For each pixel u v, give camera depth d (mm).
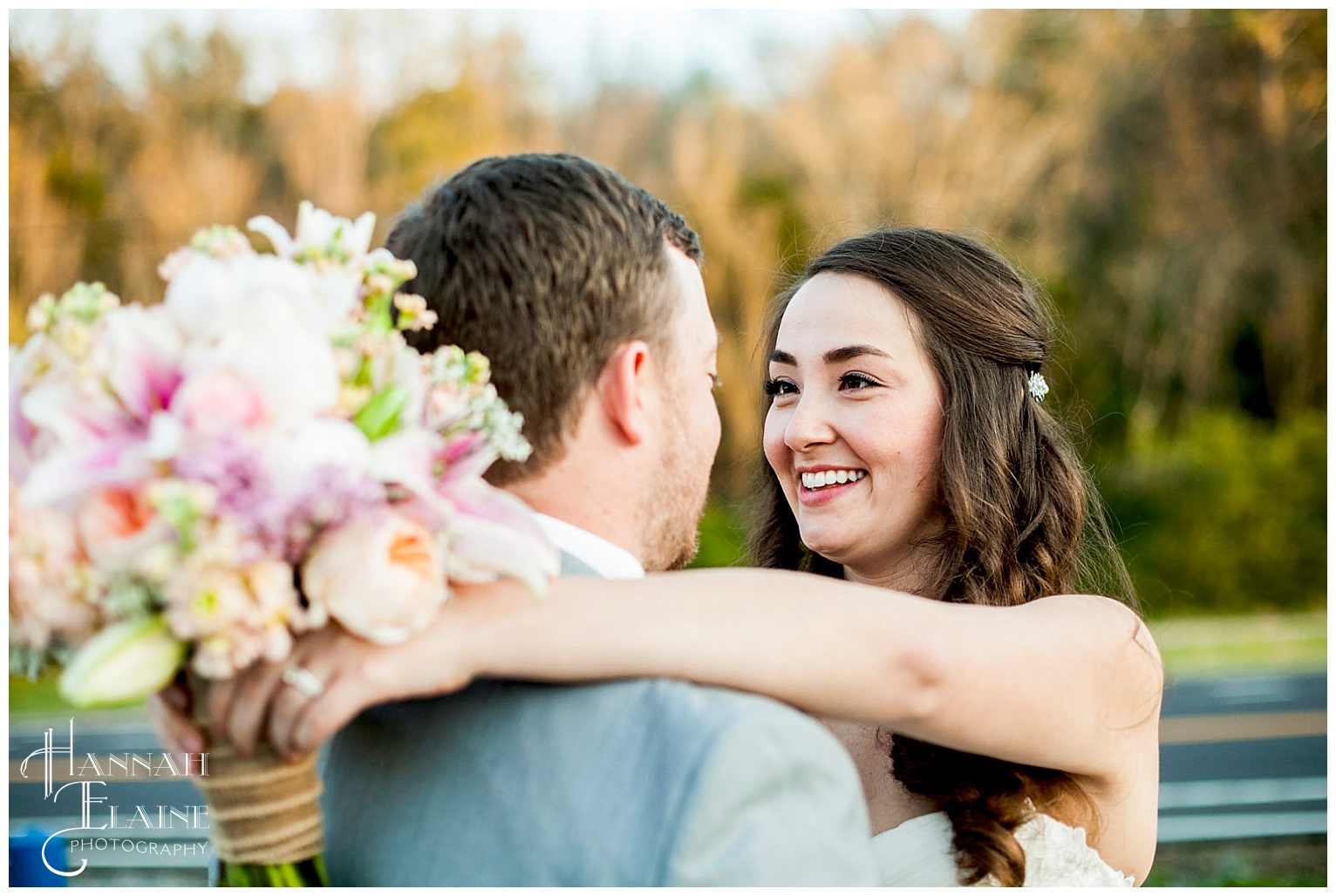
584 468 1526
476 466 1258
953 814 1955
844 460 2400
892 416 2348
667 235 1617
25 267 16734
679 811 1218
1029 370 2496
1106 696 1817
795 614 1438
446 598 1261
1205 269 20344
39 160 17094
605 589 1404
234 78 18062
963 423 2359
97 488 1111
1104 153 20578
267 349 1121
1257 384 20281
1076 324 20203
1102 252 20484
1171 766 9719
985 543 2328
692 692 1321
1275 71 20562
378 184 18562
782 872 1215
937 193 19203
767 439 2551
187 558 1081
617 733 1321
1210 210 20531
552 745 1348
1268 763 9672
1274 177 20547
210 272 1173
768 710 1289
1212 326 20281
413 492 1216
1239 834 7477
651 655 1344
